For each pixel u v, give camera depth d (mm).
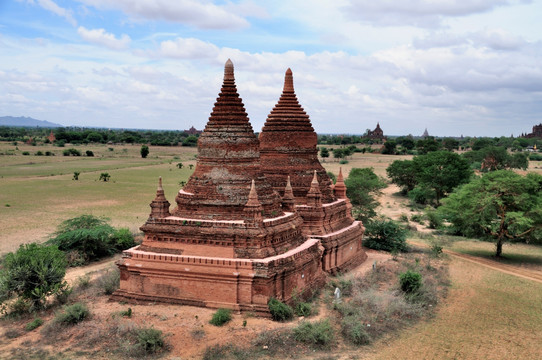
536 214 45062
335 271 37125
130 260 29688
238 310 27266
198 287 28359
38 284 28750
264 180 32188
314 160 41562
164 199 30906
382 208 82500
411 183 101188
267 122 41156
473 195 47906
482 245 54000
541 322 29078
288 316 26922
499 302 32938
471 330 27547
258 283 27500
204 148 31594
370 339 25172
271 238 29594
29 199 83500
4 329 26094
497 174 48125
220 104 31734
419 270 39781
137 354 22516
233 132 31172
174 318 26375
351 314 27906
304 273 31406
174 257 28641
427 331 27219
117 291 29984
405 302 30781
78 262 42594
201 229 28953
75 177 113188
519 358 23938
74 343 23766
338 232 38844
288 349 23422
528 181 46031
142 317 26516
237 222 28938
